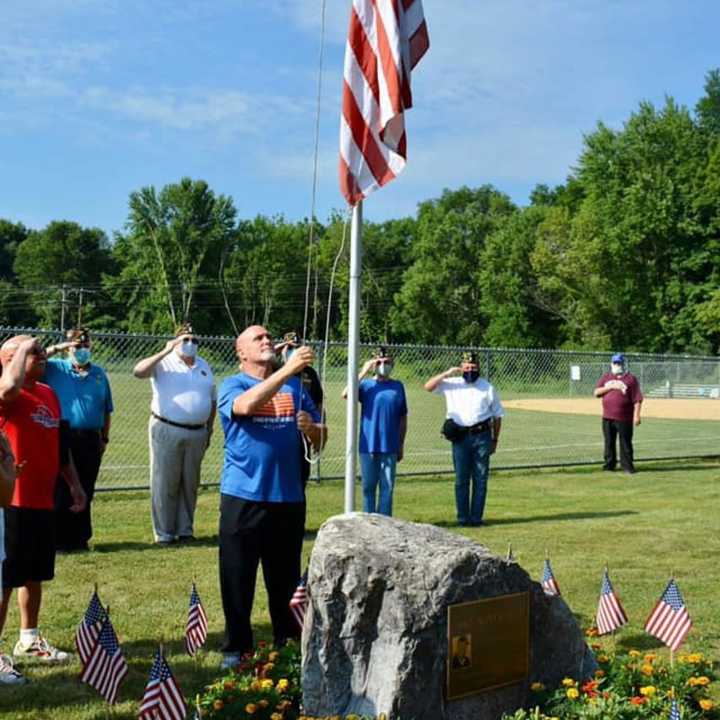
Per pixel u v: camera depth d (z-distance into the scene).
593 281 58.72
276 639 5.60
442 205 84.88
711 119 69.19
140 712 3.83
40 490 5.45
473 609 4.30
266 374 5.50
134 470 14.95
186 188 84.00
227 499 5.44
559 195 79.88
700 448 20.17
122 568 8.10
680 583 7.79
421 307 75.06
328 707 4.28
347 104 5.75
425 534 4.57
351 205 5.75
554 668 4.66
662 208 54.31
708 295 54.09
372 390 9.73
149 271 83.75
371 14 5.75
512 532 10.17
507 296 67.31
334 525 4.59
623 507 12.16
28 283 97.75
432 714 4.20
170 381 9.25
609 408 16.23
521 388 24.08
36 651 5.69
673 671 4.95
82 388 8.68
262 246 86.12
